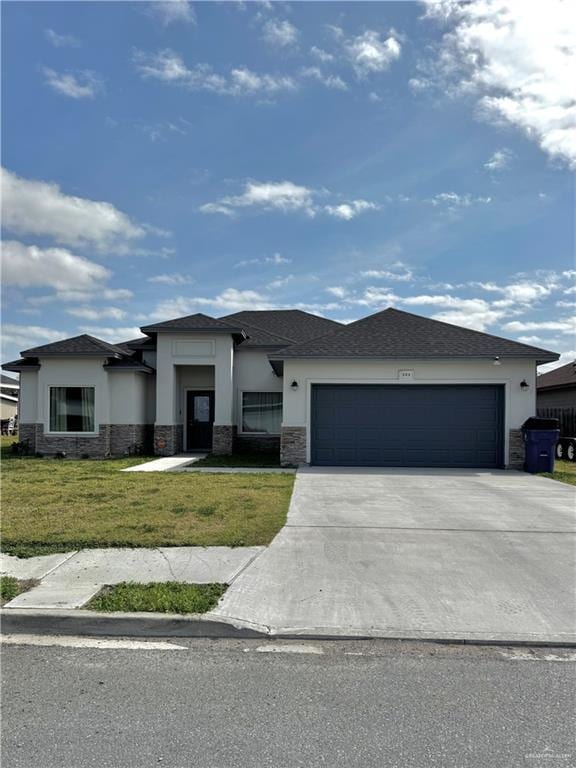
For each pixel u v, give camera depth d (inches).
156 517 311.9
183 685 145.6
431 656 163.3
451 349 565.3
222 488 410.0
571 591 207.9
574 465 661.3
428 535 282.5
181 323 685.9
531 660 161.2
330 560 241.4
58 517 310.8
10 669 155.1
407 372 565.9
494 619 184.1
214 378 718.5
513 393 557.9
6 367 701.9
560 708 135.0
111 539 265.7
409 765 112.6
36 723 127.4
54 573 223.3
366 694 141.1
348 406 572.1
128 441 675.4
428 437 566.9
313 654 164.6
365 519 316.8
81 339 699.4
